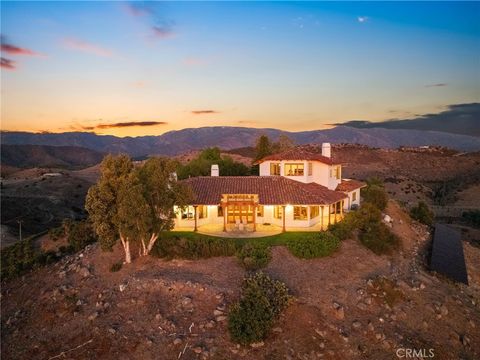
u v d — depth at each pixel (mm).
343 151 180125
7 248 48406
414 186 118438
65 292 33469
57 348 27719
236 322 26359
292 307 29094
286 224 44969
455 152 192750
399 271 37781
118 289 32219
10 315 33406
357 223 42750
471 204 100812
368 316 29750
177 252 35719
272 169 51875
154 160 37031
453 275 39906
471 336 30312
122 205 32719
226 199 43250
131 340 27031
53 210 90875
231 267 34062
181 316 28500
